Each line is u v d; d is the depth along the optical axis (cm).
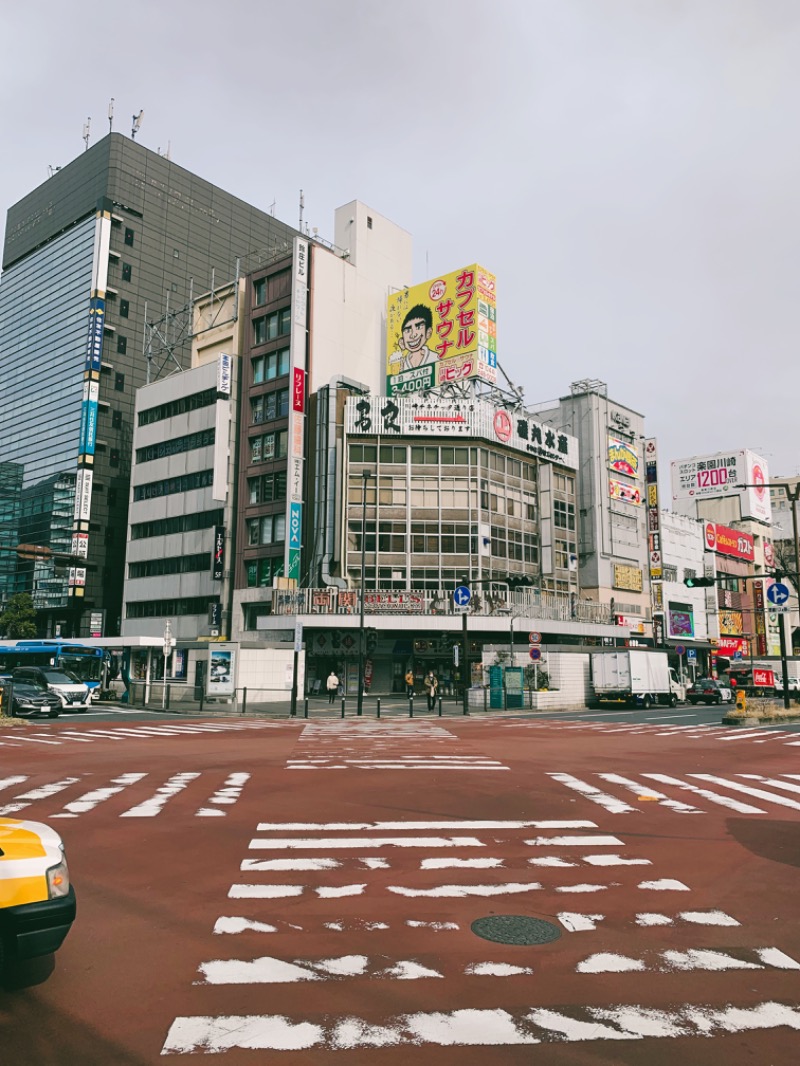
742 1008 448
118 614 8500
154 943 546
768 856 812
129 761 1586
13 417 10369
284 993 464
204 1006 445
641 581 6247
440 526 4853
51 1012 436
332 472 4812
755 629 8319
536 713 3612
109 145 9606
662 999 459
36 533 9444
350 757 1678
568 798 1167
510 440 5203
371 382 5650
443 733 2397
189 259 10069
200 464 5709
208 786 1253
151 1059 384
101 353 8662
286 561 4803
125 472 8850
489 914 617
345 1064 382
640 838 894
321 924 590
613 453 6150
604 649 4216
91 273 9194
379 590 4562
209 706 3694
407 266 6131
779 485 3134
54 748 1842
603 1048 399
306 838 881
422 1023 426
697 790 1254
